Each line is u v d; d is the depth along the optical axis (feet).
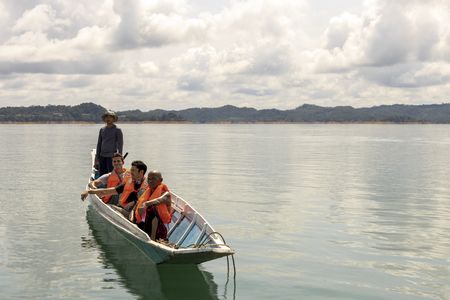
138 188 37.09
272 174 81.71
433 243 36.40
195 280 28.07
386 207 50.85
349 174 82.79
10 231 38.52
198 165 97.81
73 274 28.73
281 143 209.15
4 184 64.75
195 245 27.78
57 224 40.93
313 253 33.60
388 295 26.05
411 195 59.06
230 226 41.45
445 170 90.43
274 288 26.99
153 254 29.01
